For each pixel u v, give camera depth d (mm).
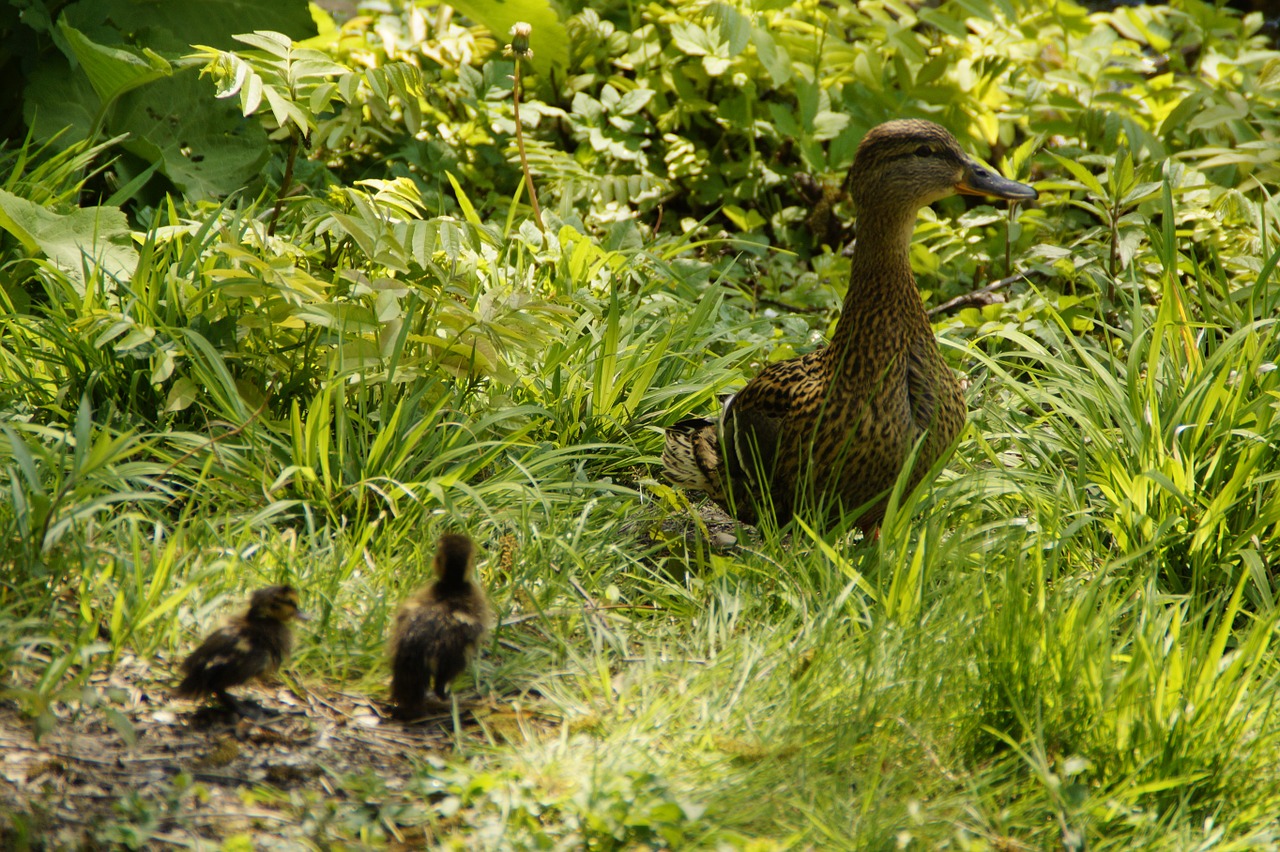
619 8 17703
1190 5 17953
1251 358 9258
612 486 9273
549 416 9852
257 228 9883
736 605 8078
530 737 6723
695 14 16438
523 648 7656
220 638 6523
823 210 15812
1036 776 6453
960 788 6445
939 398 9172
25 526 7223
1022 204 14867
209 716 6633
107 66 12109
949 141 9062
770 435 9344
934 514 8867
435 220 9922
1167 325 9750
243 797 5988
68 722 6395
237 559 7750
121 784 5984
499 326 9289
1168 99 16641
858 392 8969
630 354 11195
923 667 7180
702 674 7254
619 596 8344
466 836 5879
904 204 8922
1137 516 8781
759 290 14844
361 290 10219
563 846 5703
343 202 10969
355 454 8898
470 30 17156
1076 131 15422
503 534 8859
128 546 7758
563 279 12047
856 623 7715
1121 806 6121
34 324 10008
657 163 16438
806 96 15352
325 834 5797
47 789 5801
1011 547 8445
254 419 8961
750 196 15992
